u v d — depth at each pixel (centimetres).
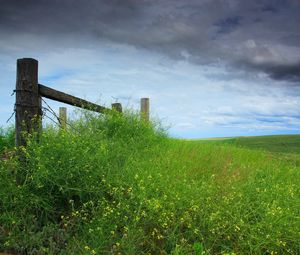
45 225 556
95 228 532
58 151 616
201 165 846
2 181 593
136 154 861
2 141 962
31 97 667
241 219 555
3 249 510
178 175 720
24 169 616
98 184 615
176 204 596
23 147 627
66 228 553
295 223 573
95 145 690
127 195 616
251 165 942
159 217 551
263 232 548
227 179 765
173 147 1056
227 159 988
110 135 983
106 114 1053
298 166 1073
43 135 647
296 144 2058
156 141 1081
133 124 1085
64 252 491
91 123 952
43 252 495
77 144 649
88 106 957
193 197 618
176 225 553
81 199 600
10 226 544
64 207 602
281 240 552
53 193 596
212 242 543
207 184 681
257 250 527
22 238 525
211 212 597
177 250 490
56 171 587
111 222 550
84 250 490
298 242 543
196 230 530
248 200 627
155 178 657
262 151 1284
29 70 664
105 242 509
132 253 493
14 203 571
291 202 646
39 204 573
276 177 827
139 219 552
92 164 627
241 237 537
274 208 589
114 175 645
